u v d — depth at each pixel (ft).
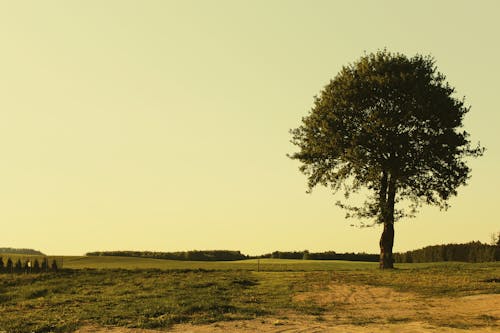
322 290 114.01
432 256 323.98
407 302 95.25
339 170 165.58
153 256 418.10
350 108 161.17
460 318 77.82
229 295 107.14
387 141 155.43
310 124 167.43
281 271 169.48
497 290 104.12
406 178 157.79
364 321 76.89
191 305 90.48
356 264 243.81
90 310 87.97
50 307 94.07
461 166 163.43
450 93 166.40
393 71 162.91
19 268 176.96
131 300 101.04
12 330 71.05
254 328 71.82
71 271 171.83
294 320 77.92
